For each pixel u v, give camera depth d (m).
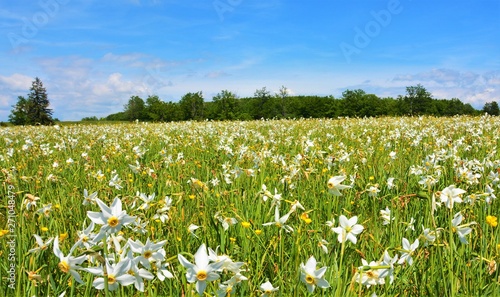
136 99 88.25
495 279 2.73
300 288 2.83
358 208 4.71
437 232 2.86
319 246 3.15
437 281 2.86
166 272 2.17
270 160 7.31
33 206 4.52
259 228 3.99
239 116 87.38
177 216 4.11
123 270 1.96
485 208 4.15
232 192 4.98
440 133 13.30
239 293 2.84
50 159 8.84
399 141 11.66
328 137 13.41
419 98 87.44
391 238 3.55
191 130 19.12
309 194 5.09
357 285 2.65
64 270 1.94
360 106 89.75
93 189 5.49
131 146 11.88
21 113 71.62
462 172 5.14
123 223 2.03
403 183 5.71
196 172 7.03
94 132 19.72
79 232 2.96
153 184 5.93
